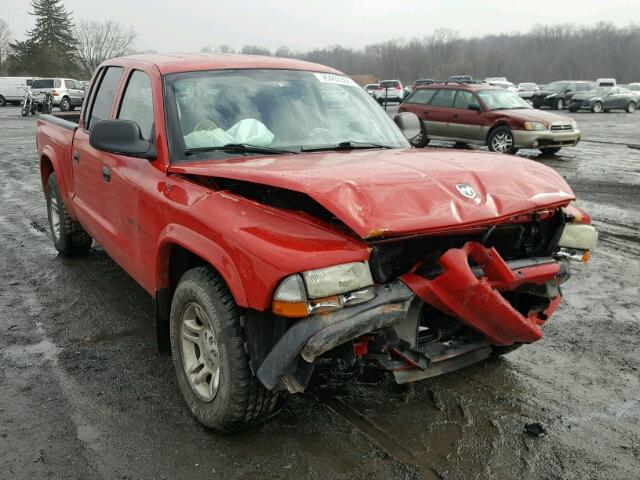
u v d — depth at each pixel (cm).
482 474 282
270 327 269
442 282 274
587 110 3631
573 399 353
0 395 346
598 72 11150
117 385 359
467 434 313
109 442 303
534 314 339
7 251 630
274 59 440
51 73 7012
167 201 328
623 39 11694
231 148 356
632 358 409
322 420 322
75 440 304
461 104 1573
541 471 286
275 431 312
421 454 295
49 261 595
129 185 377
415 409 335
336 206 255
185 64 399
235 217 283
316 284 248
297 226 273
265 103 389
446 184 282
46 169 615
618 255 660
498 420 327
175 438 306
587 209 902
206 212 296
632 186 1099
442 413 332
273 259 254
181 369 327
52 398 344
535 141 1442
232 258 271
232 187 321
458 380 372
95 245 651
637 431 322
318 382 359
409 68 10775
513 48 12825
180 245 310
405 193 269
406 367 301
